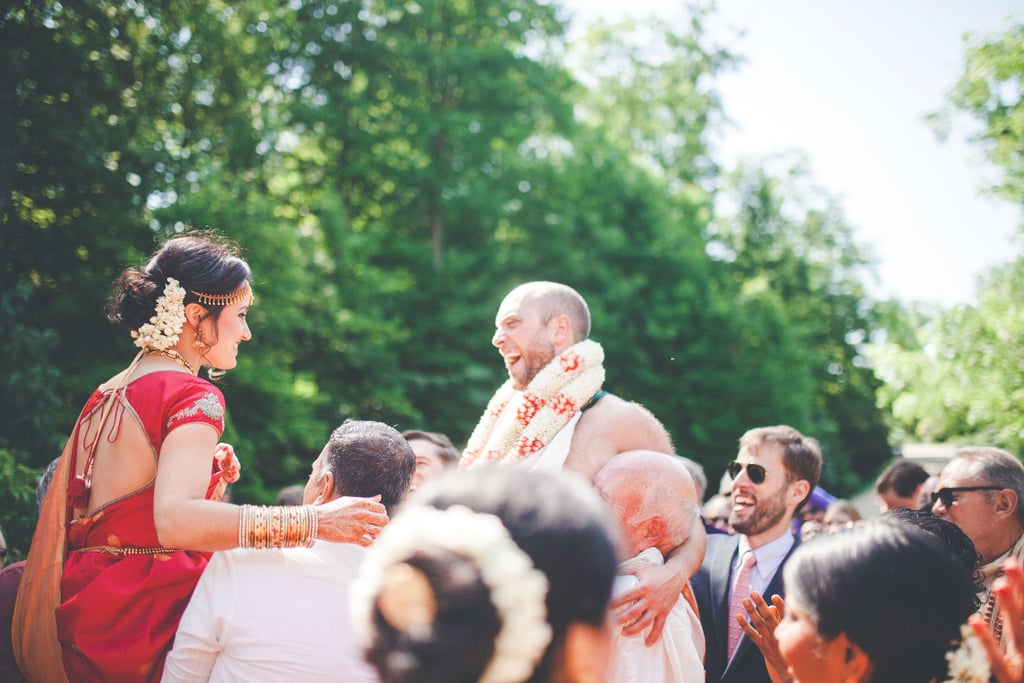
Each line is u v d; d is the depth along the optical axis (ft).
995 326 30.68
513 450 11.85
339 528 8.52
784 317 77.30
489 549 4.14
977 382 31.24
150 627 8.74
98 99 39.11
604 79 98.43
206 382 9.23
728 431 67.46
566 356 12.24
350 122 64.54
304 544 8.44
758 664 12.14
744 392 68.39
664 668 9.26
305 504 9.67
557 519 4.36
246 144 55.52
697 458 67.67
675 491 9.61
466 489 4.56
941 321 32.17
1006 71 28.45
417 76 67.00
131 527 8.88
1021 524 11.38
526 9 71.36
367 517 8.62
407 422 59.06
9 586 10.55
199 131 52.60
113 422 9.00
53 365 39.22
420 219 66.90
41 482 11.15
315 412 54.90
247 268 9.82
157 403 8.87
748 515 13.37
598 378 12.21
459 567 4.09
